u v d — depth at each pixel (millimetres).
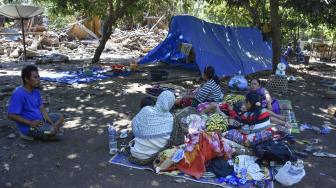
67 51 22188
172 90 8742
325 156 5457
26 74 5641
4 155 5207
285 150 4863
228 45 12703
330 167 5098
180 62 14758
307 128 6801
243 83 9586
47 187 4355
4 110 7520
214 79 7094
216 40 12336
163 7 32156
